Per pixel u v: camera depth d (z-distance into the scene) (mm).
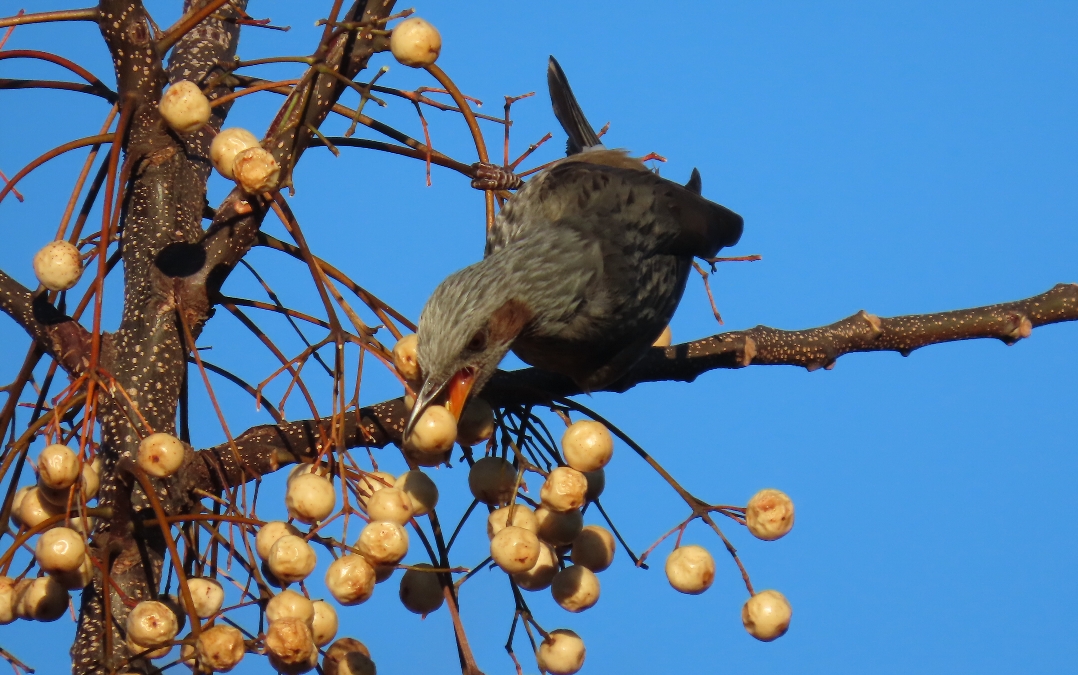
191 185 7375
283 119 6293
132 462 5566
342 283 6594
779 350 8648
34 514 5734
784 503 6000
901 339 8797
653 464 6270
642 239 8961
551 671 6105
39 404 6539
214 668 4902
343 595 5203
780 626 6000
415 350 6348
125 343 6793
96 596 6188
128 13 6496
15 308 6750
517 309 7730
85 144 6176
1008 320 8812
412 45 6000
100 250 5574
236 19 7902
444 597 6055
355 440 6875
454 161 7035
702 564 6121
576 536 6258
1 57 6637
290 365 5738
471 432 6359
